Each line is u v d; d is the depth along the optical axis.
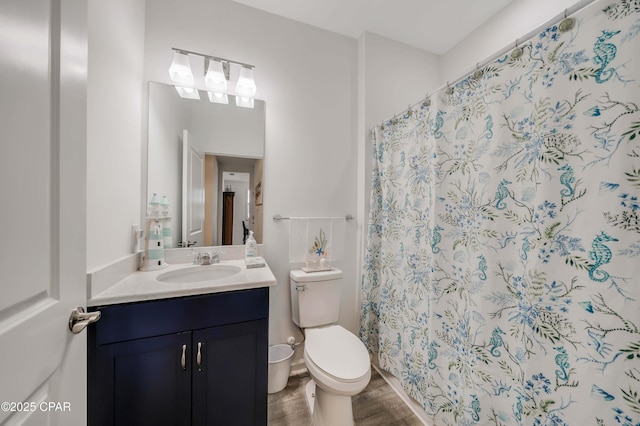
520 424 0.88
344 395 1.12
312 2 1.59
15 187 0.43
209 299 1.07
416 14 1.69
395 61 1.94
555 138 0.78
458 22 1.76
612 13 0.66
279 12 1.68
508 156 0.93
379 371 1.78
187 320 1.04
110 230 1.05
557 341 0.77
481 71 1.03
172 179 1.47
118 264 1.09
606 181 0.67
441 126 1.22
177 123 1.48
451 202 1.18
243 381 1.14
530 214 0.86
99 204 0.97
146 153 1.40
